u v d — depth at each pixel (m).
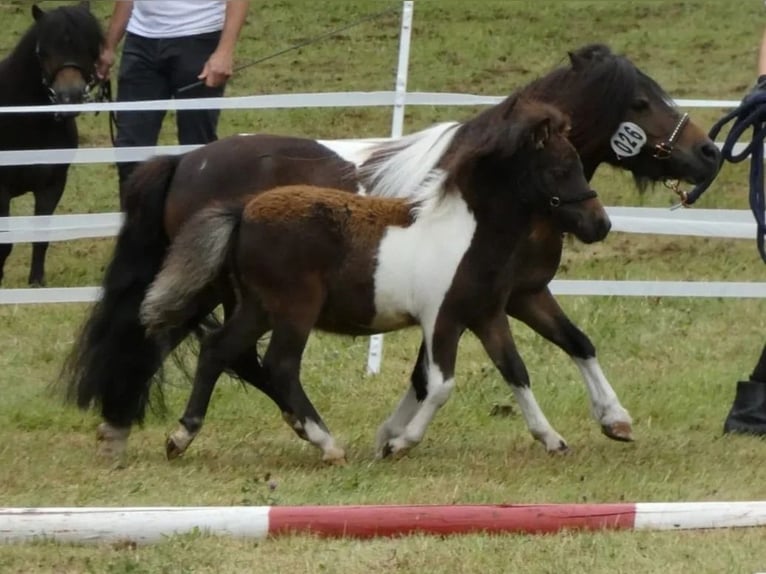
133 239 10.44
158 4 13.71
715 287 13.23
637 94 10.52
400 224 9.87
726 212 14.29
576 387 12.41
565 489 9.42
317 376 12.90
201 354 10.12
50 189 15.88
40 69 15.66
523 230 9.90
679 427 11.43
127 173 14.30
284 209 9.80
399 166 10.26
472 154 9.78
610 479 9.67
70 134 16.05
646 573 7.58
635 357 13.62
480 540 8.02
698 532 8.21
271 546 7.98
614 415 10.59
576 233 9.85
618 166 10.85
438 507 8.19
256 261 9.82
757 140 9.97
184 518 8.06
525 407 10.34
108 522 7.99
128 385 10.25
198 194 10.45
